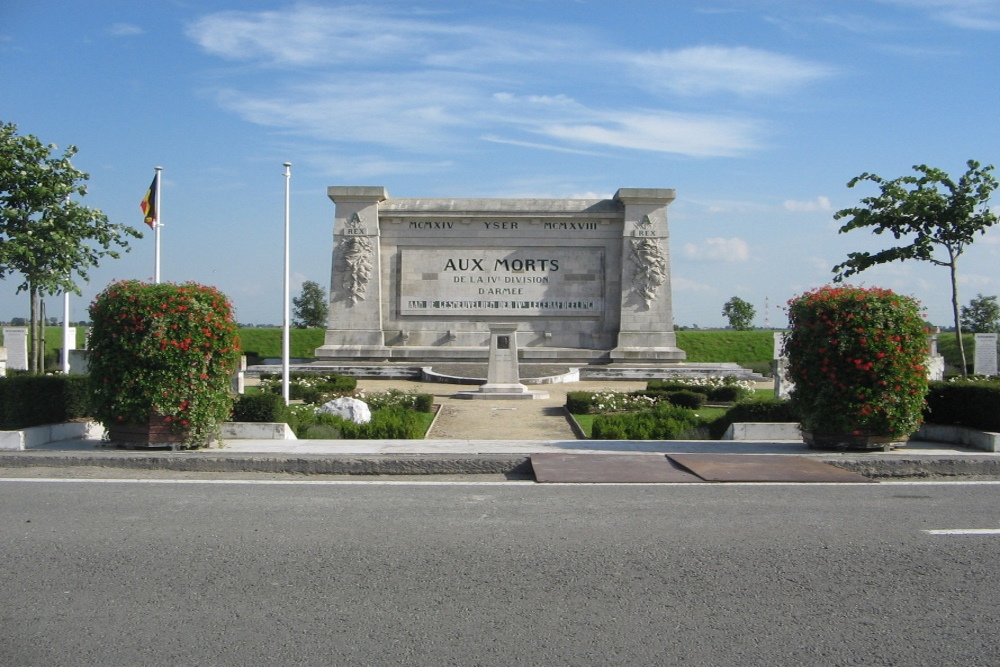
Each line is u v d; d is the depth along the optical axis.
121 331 13.16
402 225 40.62
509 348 29.38
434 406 26.56
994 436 13.76
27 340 33.84
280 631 6.08
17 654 5.68
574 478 11.44
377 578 7.20
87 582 7.06
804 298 14.42
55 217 23.61
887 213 24.77
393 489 10.84
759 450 14.00
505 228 40.50
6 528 8.69
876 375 13.59
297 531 8.64
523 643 5.90
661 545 8.20
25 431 13.69
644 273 39.50
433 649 5.79
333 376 32.72
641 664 5.59
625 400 24.81
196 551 7.91
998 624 6.30
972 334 53.22
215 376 13.54
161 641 5.90
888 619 6.38
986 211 24.16
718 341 53.59
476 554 7.88
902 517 9.35
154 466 12.10
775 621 6.32
